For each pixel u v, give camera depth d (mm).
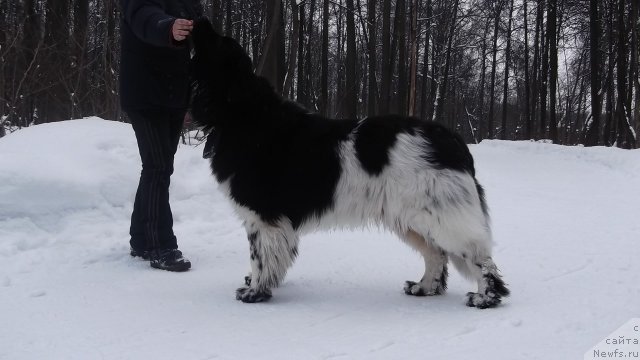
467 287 4570
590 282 4512
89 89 12227
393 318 3742
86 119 8586
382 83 28516
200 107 4293
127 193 6641
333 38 38719
